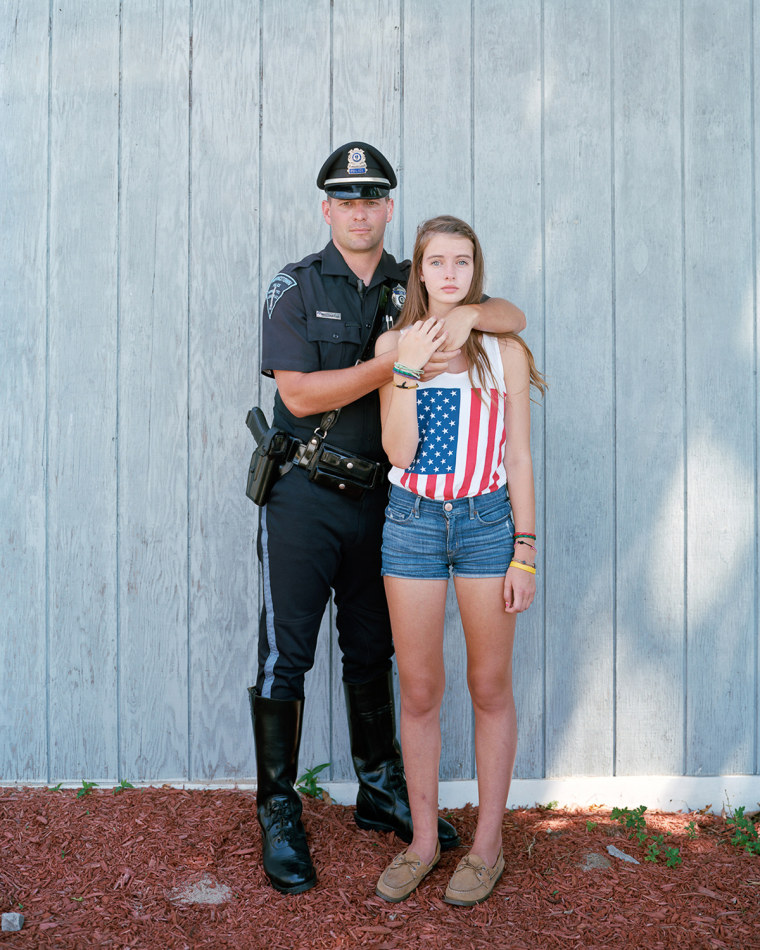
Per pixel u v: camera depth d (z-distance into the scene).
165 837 2.45
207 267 2.84
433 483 2.13
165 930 2.09
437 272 2.13
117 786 2.82
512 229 2.88
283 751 2.38
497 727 2.27
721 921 2.19
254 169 2.84
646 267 2.91
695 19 2.89
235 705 2.89
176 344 2.85
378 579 2.48
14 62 2.79
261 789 2.39
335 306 2.36
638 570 2.94
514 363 2.22
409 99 2.85
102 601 2.86
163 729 2.88
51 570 2.84
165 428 2.85
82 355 2.83
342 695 2.88
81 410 2.84
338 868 2.35
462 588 2.19
